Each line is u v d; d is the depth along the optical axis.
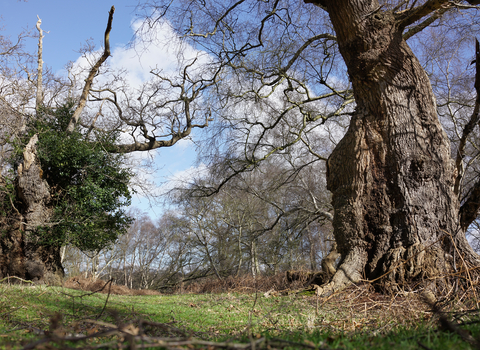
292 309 7.35
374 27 10.13
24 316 5.41
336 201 10.62
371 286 8.73
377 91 10.23
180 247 43.66
